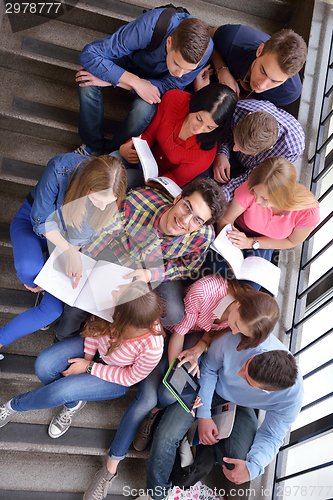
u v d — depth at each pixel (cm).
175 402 178
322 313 253
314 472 231
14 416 192
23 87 202
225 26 189
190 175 184
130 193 140
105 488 184
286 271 202
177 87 184
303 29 219
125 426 175
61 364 173
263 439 174
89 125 192
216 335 183
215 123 159
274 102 199
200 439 177
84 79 174
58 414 190
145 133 186
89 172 109
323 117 211
